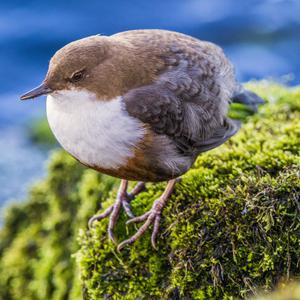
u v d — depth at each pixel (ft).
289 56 74.49
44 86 25.44
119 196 29.09
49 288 37.50
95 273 28.35
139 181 28.35
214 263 25.68
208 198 27.25
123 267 28.04
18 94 77.41
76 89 25.26
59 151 39.70
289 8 82.28
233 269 25.61
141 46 27.07
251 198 25.80
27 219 41.37
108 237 28.76
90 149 26.03
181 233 26.61
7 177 61.62
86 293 29.30
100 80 25.26
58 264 37.14
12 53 81.97
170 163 26.96
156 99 26.11
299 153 28.76
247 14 82.69
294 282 24.70
